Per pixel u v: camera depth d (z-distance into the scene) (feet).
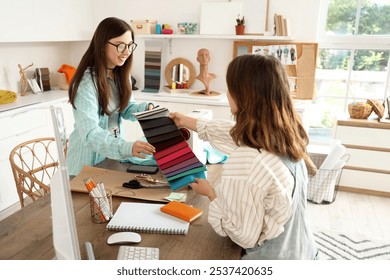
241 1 11.15
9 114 9.17
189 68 12.34
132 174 5.19
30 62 12.03
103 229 3.86
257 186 3.15
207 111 6.38
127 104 6.21
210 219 3.51
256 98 3.22
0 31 9.25
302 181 3.63
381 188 10.39
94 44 5.32
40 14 10.50
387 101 10.25
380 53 10.85
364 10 10.72
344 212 9.50
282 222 3.35
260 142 3.23
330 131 12.01
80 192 4.70
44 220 4.06
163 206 4.19
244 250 3.74
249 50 11.42
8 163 9.37
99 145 4.91
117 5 12.71
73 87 5.32
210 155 5.83
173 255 3.41
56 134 2.56
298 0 10.78
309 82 10.94
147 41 12.26
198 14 11.89
